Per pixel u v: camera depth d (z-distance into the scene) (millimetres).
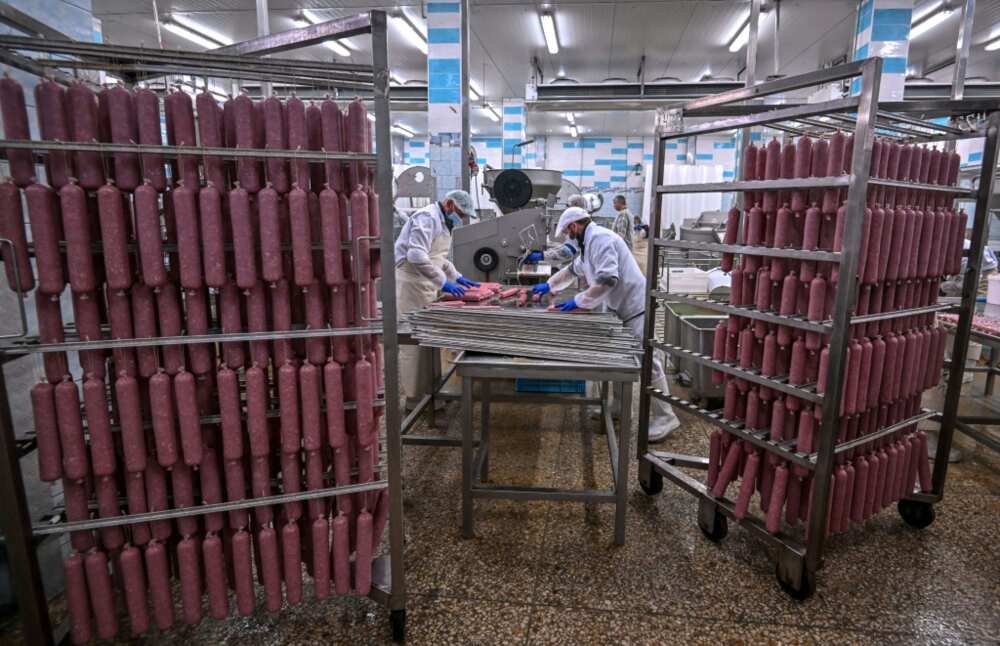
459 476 2799
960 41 3959
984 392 3770
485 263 3861
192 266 1399
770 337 1927
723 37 7941
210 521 1559
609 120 13805
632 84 7914
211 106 1387
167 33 7719
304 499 1592
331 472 1711
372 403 1634
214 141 1402
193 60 1406
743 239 2037
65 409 1389
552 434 3326
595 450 3094
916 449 2174
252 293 1481
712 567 2064
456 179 6074
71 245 1312
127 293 1419
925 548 2172
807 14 6977
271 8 6867
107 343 1380
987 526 2324
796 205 1803
